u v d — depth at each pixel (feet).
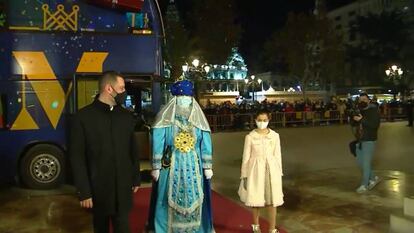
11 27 32.22
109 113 14.69
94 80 33.32
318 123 102.06
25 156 32.45
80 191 13.99
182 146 16.99
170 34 144.77
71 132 14.40
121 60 33.86
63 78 32.83
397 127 89.20
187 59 144.05
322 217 23.44
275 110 98.84
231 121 92.22
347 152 49.88
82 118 14.34
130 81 34.60
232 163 43.70
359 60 199.41
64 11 32.96
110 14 33.76
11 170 32.24
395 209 24.68
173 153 17.12
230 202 26.91
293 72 178.91
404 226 18.54
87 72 33.09
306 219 23.12
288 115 98.48
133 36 34.12
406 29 191.11
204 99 166.30
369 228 21.47
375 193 28.55
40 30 32.60
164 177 17.26
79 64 33.04
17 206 27.53
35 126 32.53
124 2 32.99
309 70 177.47
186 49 144.97
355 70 199.62
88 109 14.53
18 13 32.30
